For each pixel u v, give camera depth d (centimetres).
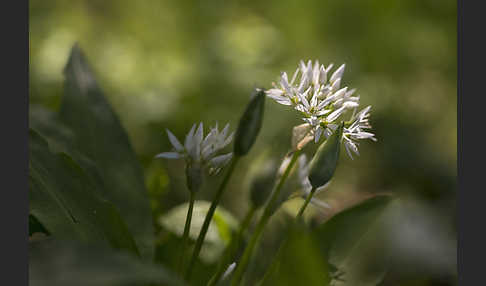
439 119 101
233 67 90
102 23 109
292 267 35
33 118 44
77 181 40
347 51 109
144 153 76
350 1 115
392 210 43
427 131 96
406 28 114
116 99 84
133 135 78
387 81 102
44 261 33
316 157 37
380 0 115
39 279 33
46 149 40
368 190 78
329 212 56
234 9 115
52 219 38
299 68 39
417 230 62
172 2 112
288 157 40
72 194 39
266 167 40
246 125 37
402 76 110
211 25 109
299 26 115
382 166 83
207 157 38
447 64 113
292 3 118
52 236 37
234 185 68
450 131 96
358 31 115
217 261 46
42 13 105
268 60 97
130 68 88
